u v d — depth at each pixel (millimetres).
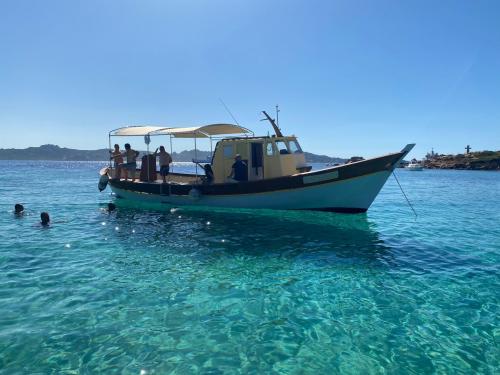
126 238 11891
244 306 6715
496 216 17484
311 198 14484
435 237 12375
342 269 8852
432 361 4969
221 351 5203
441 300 6969
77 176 57812
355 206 14258
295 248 10727
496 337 5582
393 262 9422
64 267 8852
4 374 4598
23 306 6574
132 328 5828
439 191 34375
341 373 4707
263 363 4922
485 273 8523
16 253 10047
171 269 8781
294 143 16766
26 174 65000
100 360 4934
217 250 10492
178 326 5918
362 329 5852
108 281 7922
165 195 17844
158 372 4691
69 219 15406
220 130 17281
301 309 6602
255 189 15281
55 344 5312
